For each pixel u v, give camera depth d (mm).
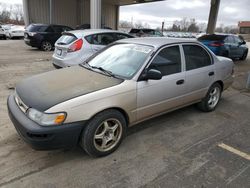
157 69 3363
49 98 2588
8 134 3404
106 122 2854
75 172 2639
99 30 6910
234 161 2957
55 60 6578
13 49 13617
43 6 21984
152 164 2834
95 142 2812
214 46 10586
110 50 3898
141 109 3213
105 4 26406
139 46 3598
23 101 2699
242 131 3812
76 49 6180
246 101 5379
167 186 2469
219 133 3713
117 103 2855
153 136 3527
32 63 9109
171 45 3621
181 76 3662
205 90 4254
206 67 4160
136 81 3090
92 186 2434
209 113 4531
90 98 2631
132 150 3119
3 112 4160
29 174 2578
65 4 23406
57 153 2984
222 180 2590
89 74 3301
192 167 2803
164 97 3479
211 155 3072
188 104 4078
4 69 7781
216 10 19203
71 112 2500
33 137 2428
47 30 13109
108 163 2824
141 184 2488
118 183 2490
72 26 24547
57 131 2443
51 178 2527
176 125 3936
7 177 2514
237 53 11781
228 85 4844
